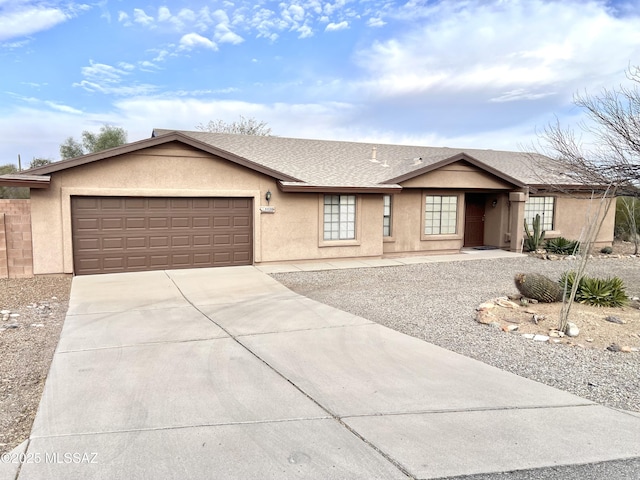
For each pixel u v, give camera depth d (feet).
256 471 10.89
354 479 10.63
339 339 22.06
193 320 25.39
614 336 23.17
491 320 25.55
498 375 17.71
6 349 20.27
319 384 16.43
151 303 29.68
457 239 59.11
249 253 46.21
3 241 37.29
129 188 40.50
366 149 66.69
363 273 43.62
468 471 11.04
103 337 21.98
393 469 11.07
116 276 39.32
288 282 38.60
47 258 38.29
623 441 12.65
